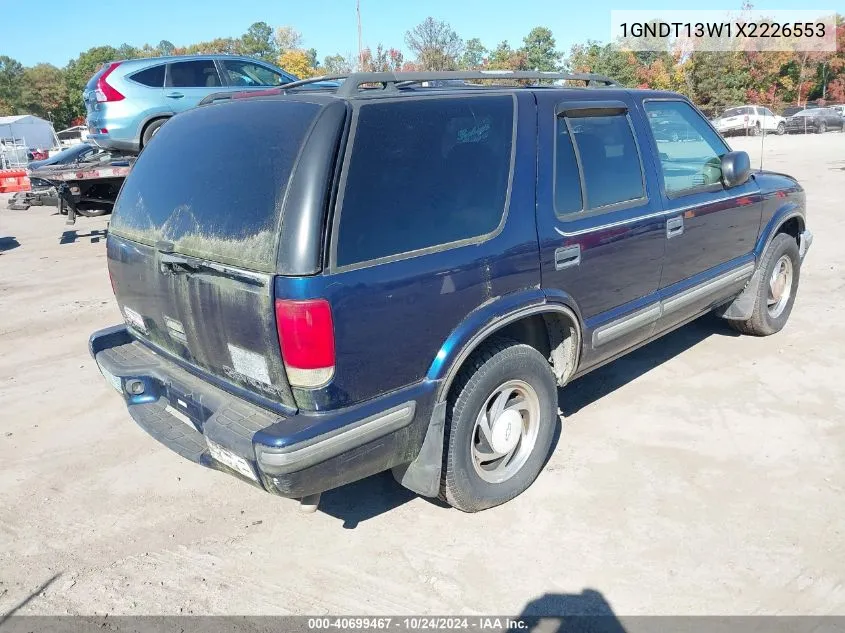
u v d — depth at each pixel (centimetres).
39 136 4047
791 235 554
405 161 273
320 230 245
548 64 5631
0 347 605
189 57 1019
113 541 323
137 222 327
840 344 520
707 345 532
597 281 353
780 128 3256
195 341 296
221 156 285
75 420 451
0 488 370
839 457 366
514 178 311
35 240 1206
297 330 244
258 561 306
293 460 246
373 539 317
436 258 277
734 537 306
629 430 405
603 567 291
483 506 327
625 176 375
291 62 5928
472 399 302
